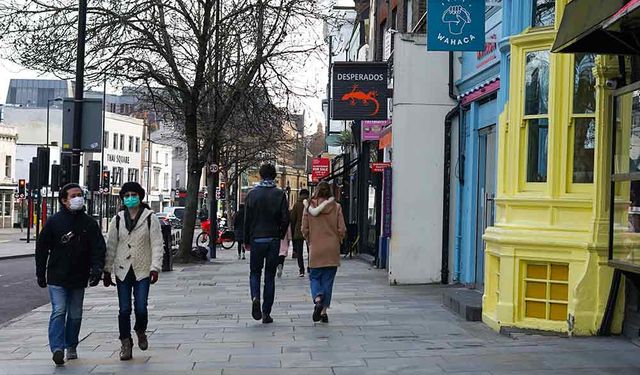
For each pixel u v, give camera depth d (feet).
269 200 32.04
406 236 47.01
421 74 46.91
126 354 25.25
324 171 119.24
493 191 40.24
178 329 31.76
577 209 27.45
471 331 29.78
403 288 45.57
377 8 78.54
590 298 26.76
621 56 25.32
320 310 32.14
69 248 24.68
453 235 46.62
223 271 63.62
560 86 27.76
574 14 22.30
